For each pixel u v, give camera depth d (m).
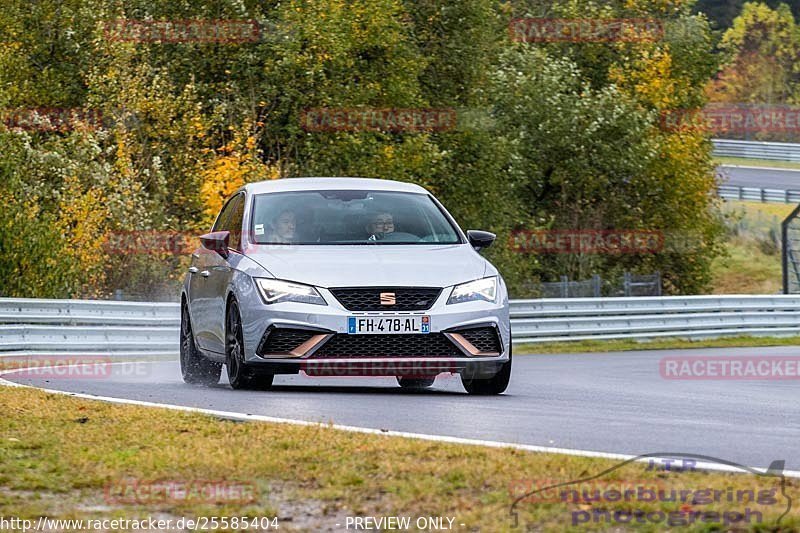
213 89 113.38
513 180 132.88
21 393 32.56
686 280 146.38
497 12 155.75
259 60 112.62
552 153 137.00
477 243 36.94
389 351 33.22
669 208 141.50
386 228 36.53
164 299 95.50
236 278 34.91
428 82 131.25
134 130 105.19
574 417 28.78
